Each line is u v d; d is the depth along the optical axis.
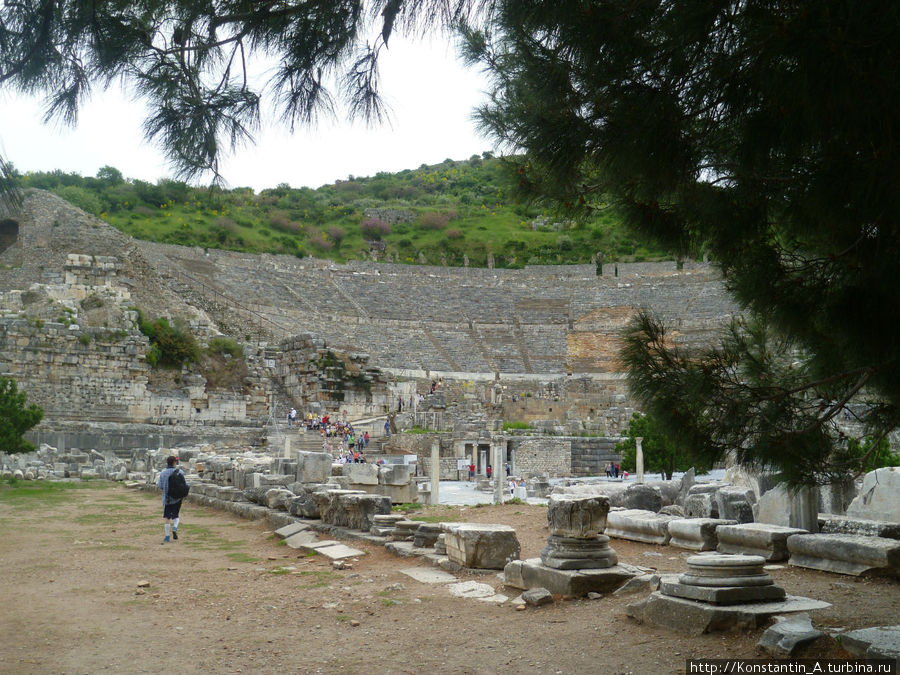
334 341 72.81
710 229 7.01
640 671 6.45
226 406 51.91
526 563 9.92
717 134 6.14
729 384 7.04
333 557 12.73
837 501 13.86
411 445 48.19
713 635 7.32
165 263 74.12
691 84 5.68
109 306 52.31
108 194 102.62
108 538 15.50
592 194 7.64
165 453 31.09
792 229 6.70
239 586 10.64
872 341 6.10
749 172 6.01
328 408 55.56
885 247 5.48
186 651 7.50
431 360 75.06
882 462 16.16
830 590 8.86
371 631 8.12
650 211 7.26
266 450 43.12
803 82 4.51
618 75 5.83
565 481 33.47
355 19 6.77
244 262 85.12
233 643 7.76
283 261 89.44
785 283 6.61
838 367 7.00
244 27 6.86
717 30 5.21
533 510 18.39
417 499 22.77
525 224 133.62
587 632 7.72
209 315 66.25
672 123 5.81
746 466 7.06
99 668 6.96
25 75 6.12
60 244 61.75
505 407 63.72
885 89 4.35
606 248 114.75
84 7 6.18
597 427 55.44
